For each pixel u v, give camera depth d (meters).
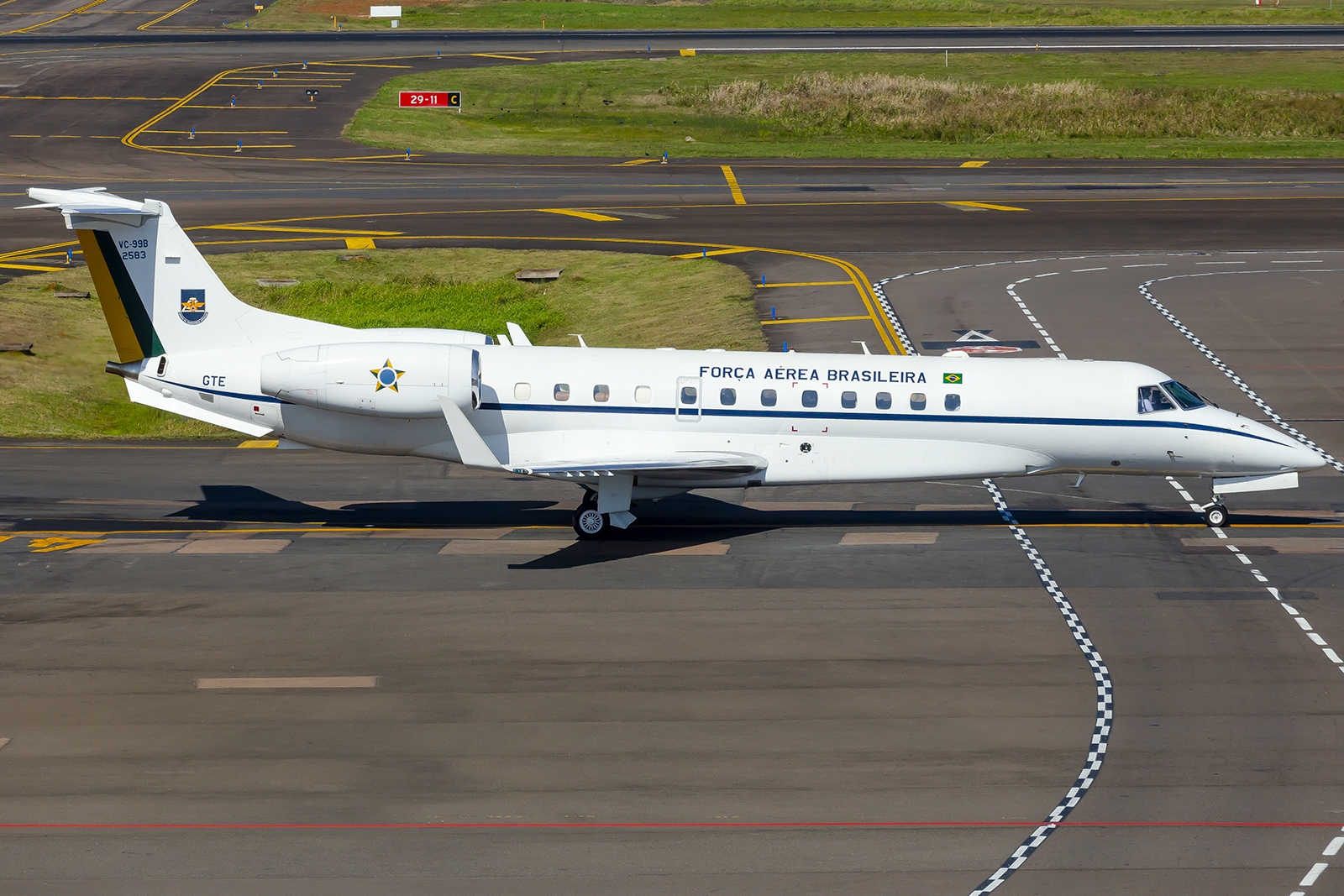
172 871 66.44
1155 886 65.19
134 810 72.38
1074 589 105.00
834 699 85.75
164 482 134.62
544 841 69.25
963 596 103.56
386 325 197.75
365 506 127.94
